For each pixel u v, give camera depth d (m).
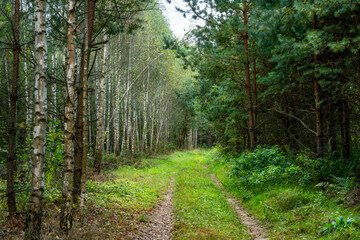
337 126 11.49
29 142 7.58
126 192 10.66
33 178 4.80
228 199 11.35
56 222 6.10
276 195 9.15
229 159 20.38
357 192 7.02
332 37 8.25
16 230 5.62
